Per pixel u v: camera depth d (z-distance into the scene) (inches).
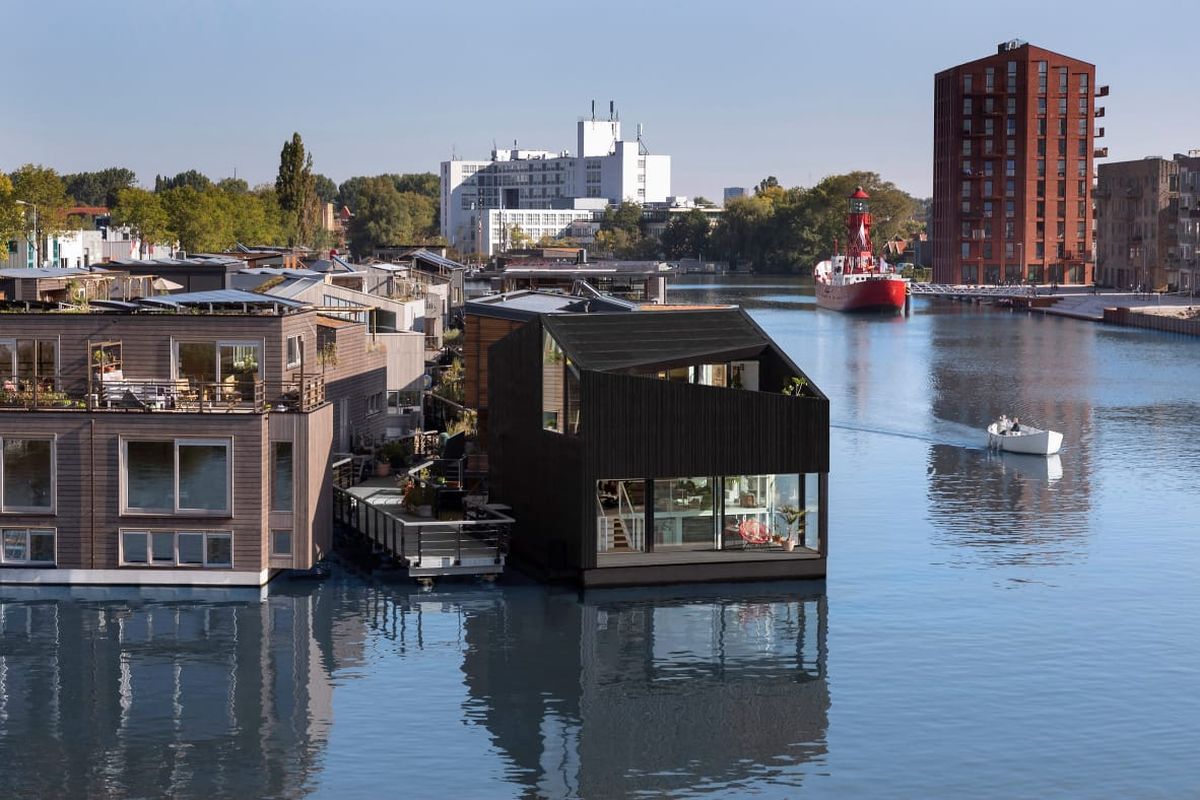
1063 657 2098.9
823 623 2250.2
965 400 5147.6
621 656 2085.4
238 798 1608.0
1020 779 1672.0
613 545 2396.7
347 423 3149.6
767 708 1894.7
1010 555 2716.5
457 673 2007.9
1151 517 3065.9
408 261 6058.1
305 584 2400.3
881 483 3476.9
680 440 2373.3
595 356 2417.6
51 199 6589.6
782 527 2461.9
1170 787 1647.4
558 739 1784.0
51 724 1807.3
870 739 1795.0
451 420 3624.5
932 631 2219.5
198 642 2106.3
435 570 2377.0
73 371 2340.1
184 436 2266.2
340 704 1888.5
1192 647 2145.7
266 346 2329.0
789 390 2479.1
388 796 1624.0
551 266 5546.3
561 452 2400.3
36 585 2309.3
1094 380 5812.0
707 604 2330.2
